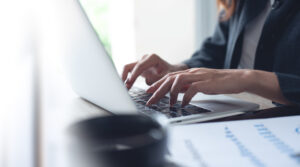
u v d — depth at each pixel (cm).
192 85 46
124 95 33
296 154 23
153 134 19
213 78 48
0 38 40
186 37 180
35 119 36
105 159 17
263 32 75
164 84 46
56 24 39
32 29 41
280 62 67
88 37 33
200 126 31
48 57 44
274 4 75
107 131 19
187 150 25
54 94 46
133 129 19
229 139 27
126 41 168
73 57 41
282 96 47
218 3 105
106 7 172
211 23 183
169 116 40
